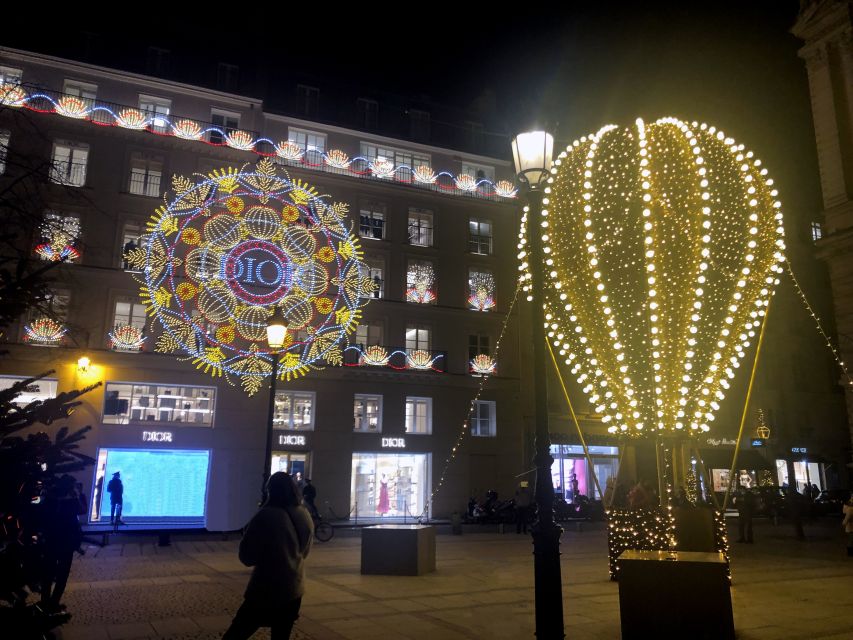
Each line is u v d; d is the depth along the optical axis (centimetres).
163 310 2883
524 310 3678
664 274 1280
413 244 3534
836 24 2569
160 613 927
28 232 1349
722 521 1320
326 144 3450
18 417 498
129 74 3058
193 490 2831
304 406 3148
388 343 3338
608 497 3225
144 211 2966
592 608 997
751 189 1245
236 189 3100
